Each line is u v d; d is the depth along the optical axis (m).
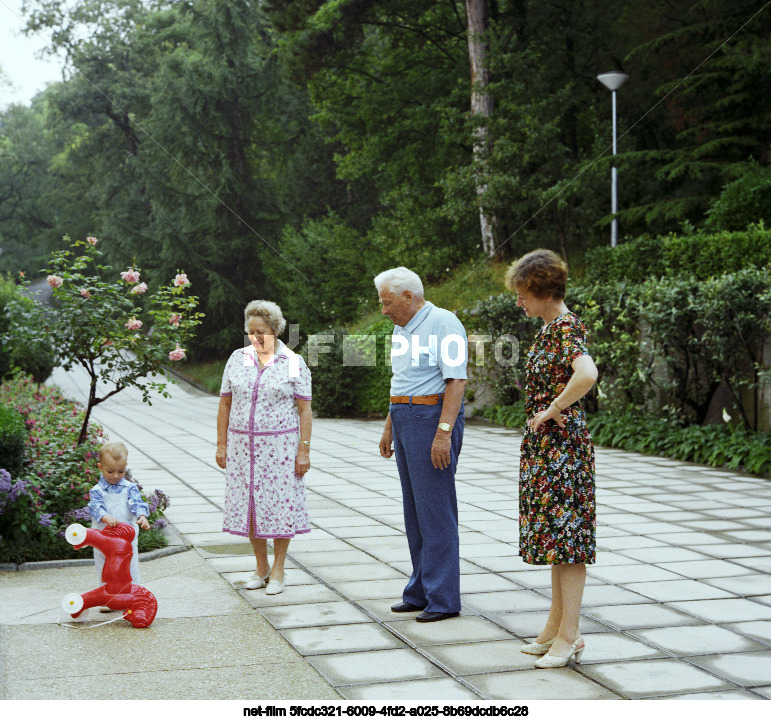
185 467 9.73
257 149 32.56
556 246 21.67
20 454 6.04
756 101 18.52
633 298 10.98
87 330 7.14
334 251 25.11
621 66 23.11
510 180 18.25
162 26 38.03
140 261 29.89
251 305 4.84
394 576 5.09
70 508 5.88
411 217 21.89
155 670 3.55
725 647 3.85
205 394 23.83
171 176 32.06
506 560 5.44
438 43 25.53
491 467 9.56
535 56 19.88
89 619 4.25
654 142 23.30
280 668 3.58
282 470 4.71
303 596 4.66
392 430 4.49
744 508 7.14
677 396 10.46
